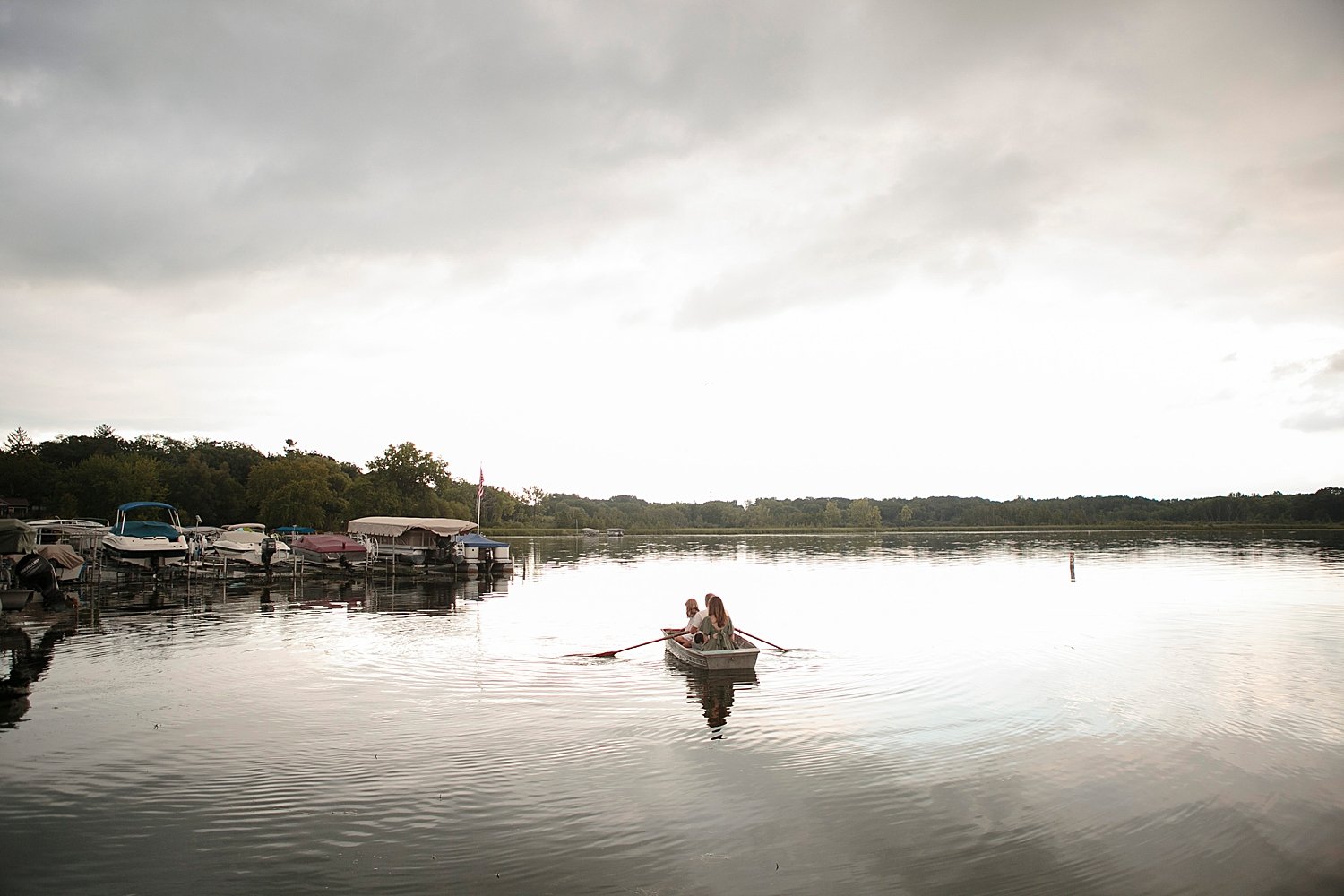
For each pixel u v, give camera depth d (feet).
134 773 33.60
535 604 97.45
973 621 80.28
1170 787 32.04
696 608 61.36
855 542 346.95
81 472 249.75
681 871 24.89
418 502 288.10
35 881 24.16
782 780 32.76
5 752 36.42
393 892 23.44
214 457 379.35
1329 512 452.76
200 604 95.91
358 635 70.59
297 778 33.01
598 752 36.52
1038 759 35.45
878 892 23.57
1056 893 23.62
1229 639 67.21
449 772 33.68
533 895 23.30
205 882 24.13
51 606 82.99
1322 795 31.17
